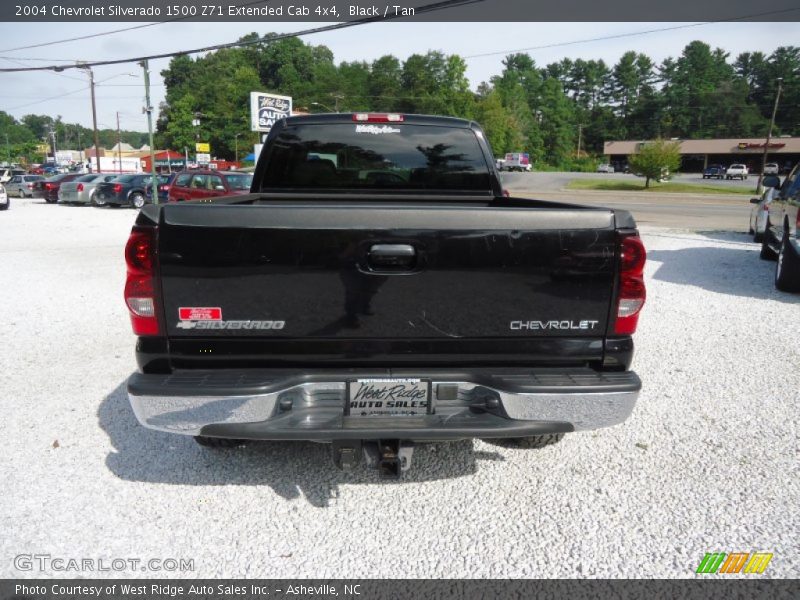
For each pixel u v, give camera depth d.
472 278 2.62
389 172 4.55
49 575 2.56
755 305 7.42
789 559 2.68
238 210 2.53
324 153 4.49
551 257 2.63
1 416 4.13
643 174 51.22
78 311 7.18
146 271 2.56
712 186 53.69
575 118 136.88
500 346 2.70
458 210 2.59
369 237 2.56
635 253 2.65
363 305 2.61
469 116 110.56
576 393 2.62
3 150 138.00
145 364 2.65
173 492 3.20
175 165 98.56
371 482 3.32
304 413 2.69
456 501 3.14
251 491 3.21
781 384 4.75
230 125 115.06
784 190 9.47
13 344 5.83
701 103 125.50
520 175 77.50
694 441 3.79
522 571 2.61
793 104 116.25
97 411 4.22
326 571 2.60
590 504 3.11
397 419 2.69
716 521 2.96
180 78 134.00
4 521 2.93
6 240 14.10
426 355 2.69
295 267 2.57
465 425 2.64
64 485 3.26
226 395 2.53
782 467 3.47
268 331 2.61
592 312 2.70
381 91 116.56
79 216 21.42
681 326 6.45
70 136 179.88
